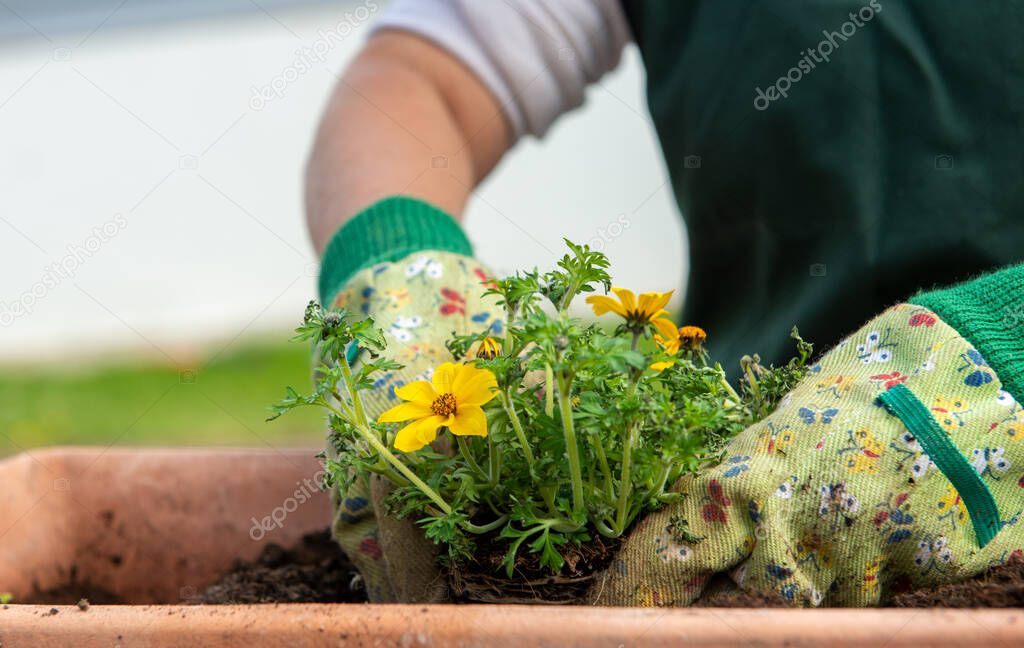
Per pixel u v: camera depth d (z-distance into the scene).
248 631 0.90
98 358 3.68
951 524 0.93
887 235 1.06
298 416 2.88
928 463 0.92
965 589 0.91
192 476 1.16
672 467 0.95
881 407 0.93
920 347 0.94
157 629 0.91
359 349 0.97
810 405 0.94
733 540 0.93
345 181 1.12
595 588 0.95
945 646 0.87
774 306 1.11
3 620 0.91
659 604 0.94
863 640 0.87
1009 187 1.05
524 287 0.94
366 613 0.90
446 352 1.00
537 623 0.88
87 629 0.91
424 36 1.18
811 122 1.08
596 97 3.53
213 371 3.36
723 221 1.13
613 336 0.93
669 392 0.94
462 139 1.19
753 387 0.99
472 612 0.89
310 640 0.90
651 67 1.16
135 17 3.96
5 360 3.68
